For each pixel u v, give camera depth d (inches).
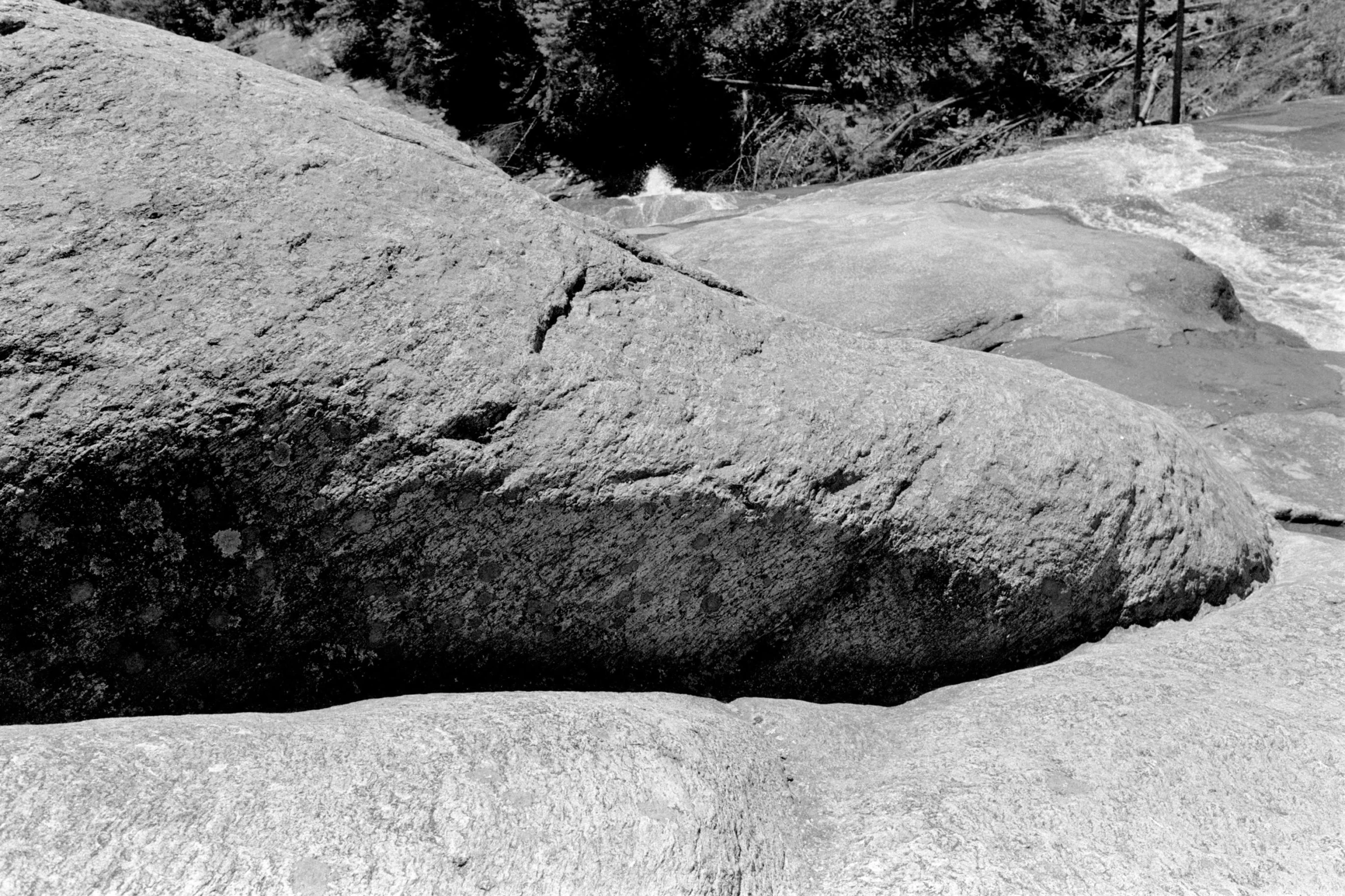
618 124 654.5
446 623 90.8
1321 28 533.3
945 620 107.4
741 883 74.2
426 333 86.9
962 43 644.1
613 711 84.8
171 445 78.5
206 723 75.2
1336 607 111.2
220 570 83.2
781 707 98.0
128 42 92.8
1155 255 220.2
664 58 638.5
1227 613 118.6
